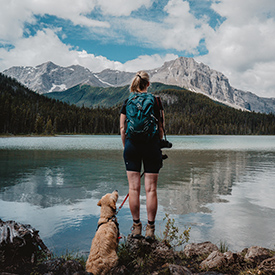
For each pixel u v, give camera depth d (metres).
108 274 2.54
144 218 5.95
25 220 5.65
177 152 28.19
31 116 119.06
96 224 5.46
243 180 11.07
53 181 10.48
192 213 6.37
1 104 103.12
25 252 3.38
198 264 3.05
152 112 2.88
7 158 19.84
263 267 2.66
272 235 4.95
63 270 2.83
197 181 10.78
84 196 7.97
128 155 3.04
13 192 8.45
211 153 27.00
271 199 7.80
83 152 26.78
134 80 3.15
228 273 2.76
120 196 8.09
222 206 7.03
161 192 8.73
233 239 4.73
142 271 2.80
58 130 142.75
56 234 4.88
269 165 16.56
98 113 177.25
